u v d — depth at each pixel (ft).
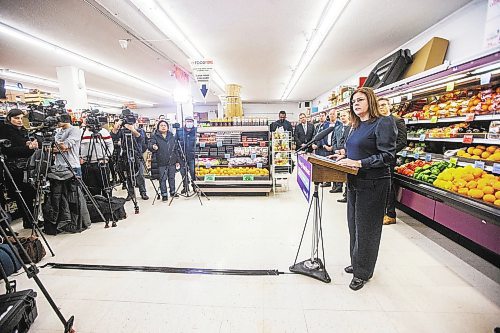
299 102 57.16
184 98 22.63
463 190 7.06
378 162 5.52
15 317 4.68
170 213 12.51
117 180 18.57
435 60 11.48
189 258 7.95
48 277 7.04
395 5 11.30
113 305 5.85
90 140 13.33
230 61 21.58
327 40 15.71
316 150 17.12
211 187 15.37
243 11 12.38
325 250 8.29
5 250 6.20
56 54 18.52
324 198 14.47
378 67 14.35
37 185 9.43
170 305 5.81
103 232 10.22
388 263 7.30
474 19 10.52
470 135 8.20
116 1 11.19
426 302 5.70
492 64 6.21
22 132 11.05
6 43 16.16
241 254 8.14
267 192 15.31
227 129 15.55
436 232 9.35
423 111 10.94
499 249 5.85
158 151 14.70
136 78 28.50
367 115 6.05
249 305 5.75
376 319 5.24
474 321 5.13
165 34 14.66
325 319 5.28
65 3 11.48
